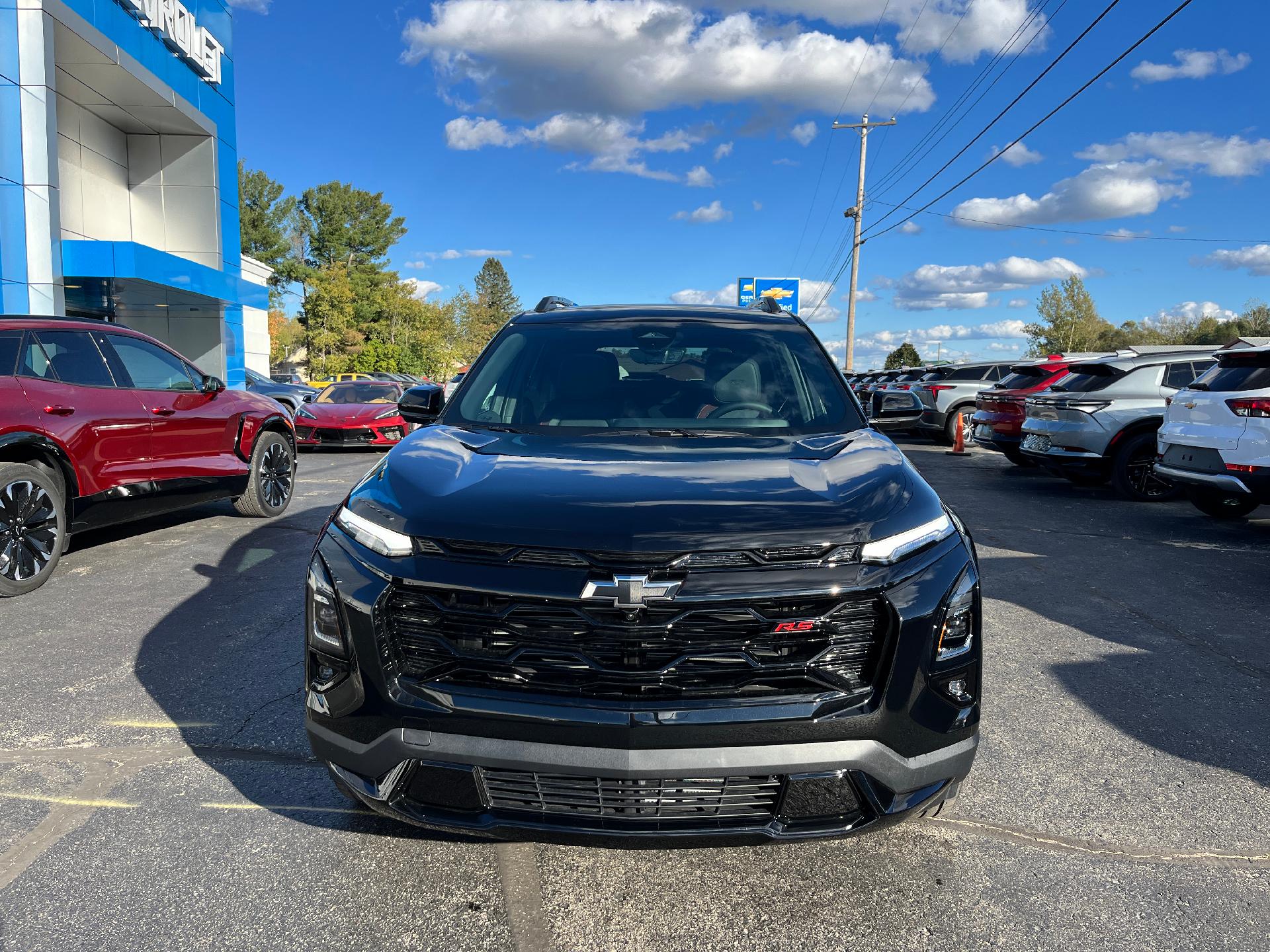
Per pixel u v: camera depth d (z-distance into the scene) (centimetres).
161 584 536
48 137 1459
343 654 212
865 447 271
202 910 220
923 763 207
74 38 1599
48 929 212
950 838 258
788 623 198
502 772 201
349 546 220
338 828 260
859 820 204
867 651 204
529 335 365
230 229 2350
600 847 201
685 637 196
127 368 610
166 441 632
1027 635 454
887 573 204
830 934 214
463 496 220
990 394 1198
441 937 212
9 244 1431
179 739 320
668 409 311
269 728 329
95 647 419
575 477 231
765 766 196
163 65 1961
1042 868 243
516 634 200
